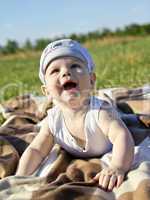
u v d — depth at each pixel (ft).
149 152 2.08
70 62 2.01
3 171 2.13
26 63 12.92
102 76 5.76
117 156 1.88
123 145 1.90
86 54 2.10
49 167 2.07
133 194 1.70
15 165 2.19
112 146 2.10
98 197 1.72
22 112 3.29
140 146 2.15
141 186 1.71
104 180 1.80
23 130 2.63
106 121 2.00
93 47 17.10
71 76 1.98
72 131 2.08
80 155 2.14
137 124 2.65
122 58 9.18
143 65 7.32
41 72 2.11
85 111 2.04
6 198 1.76
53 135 2.15
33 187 1.83
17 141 2.45
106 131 2.00
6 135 2.54
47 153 2.16
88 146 2.06
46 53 2.06
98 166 1.98
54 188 1.78
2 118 3.29
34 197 1.72
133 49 11.84
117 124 1.99
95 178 1.84
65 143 2.13
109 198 1.73
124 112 3.15
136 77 5.36
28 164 2.09
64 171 2.04
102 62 8.86
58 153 2.16
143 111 3.10
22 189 1.83
